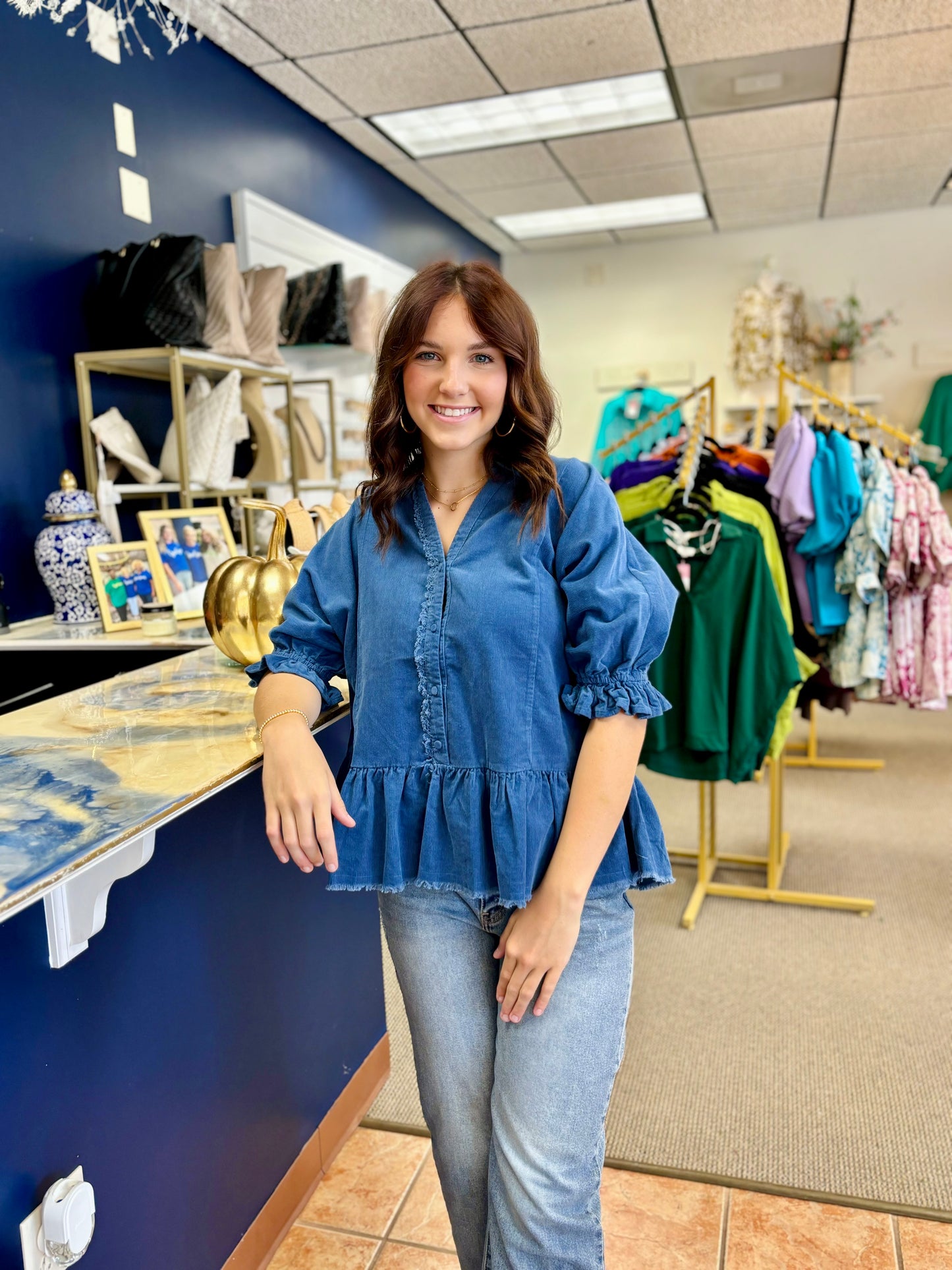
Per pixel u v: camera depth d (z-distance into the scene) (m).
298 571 1.51
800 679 2.49
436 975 1.12
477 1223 1.18
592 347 7.39
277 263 4.01
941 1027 2.27
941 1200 1.74
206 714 1.27
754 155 5.18
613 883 1.07
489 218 6.41
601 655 1.01
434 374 1.03
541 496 1.05
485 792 1.04
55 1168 1.13
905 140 4.97
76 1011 1.17
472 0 3.36
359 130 4.67
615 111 4.55
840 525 2.80
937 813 3.67
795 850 3.37
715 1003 2.42
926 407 6.67
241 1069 1.58
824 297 6.80
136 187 3.19
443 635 1.04
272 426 3.41
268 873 1.68
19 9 2.35
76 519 2.50
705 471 2.74
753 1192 1.77
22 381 2.73
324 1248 1.68
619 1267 1.61
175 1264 1.38
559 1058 1.05
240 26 3.50
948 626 3.02
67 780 0.98
